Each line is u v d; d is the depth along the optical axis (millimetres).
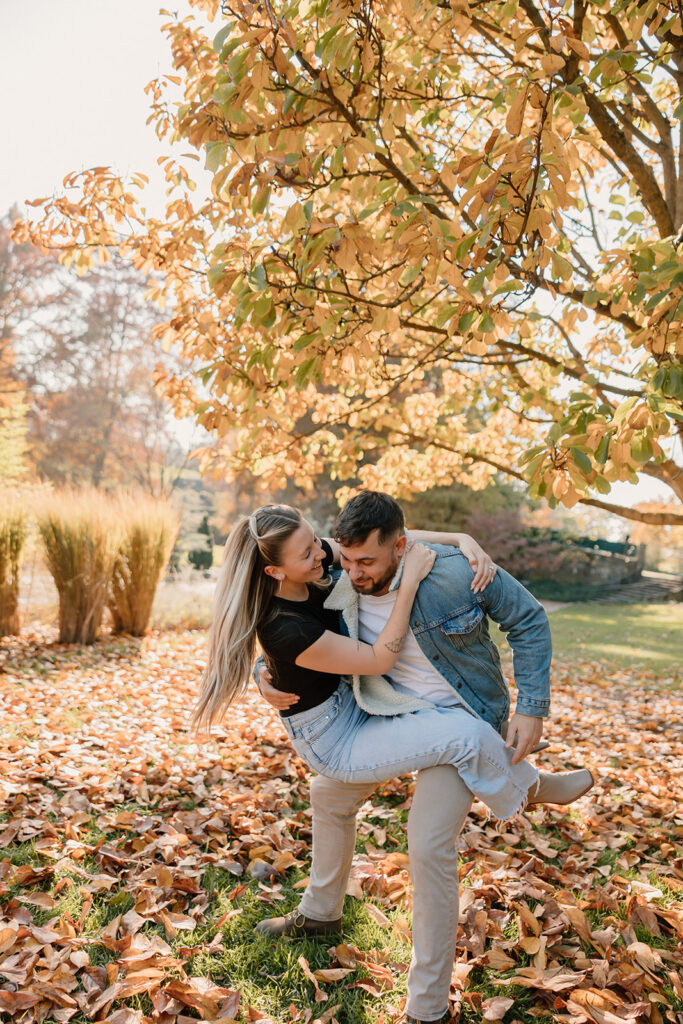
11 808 3023
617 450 2258
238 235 2750
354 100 2383
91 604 7637
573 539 27844
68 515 7629
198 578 13703
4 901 2332
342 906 2344
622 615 18188
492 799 1880
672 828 3305
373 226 3391
